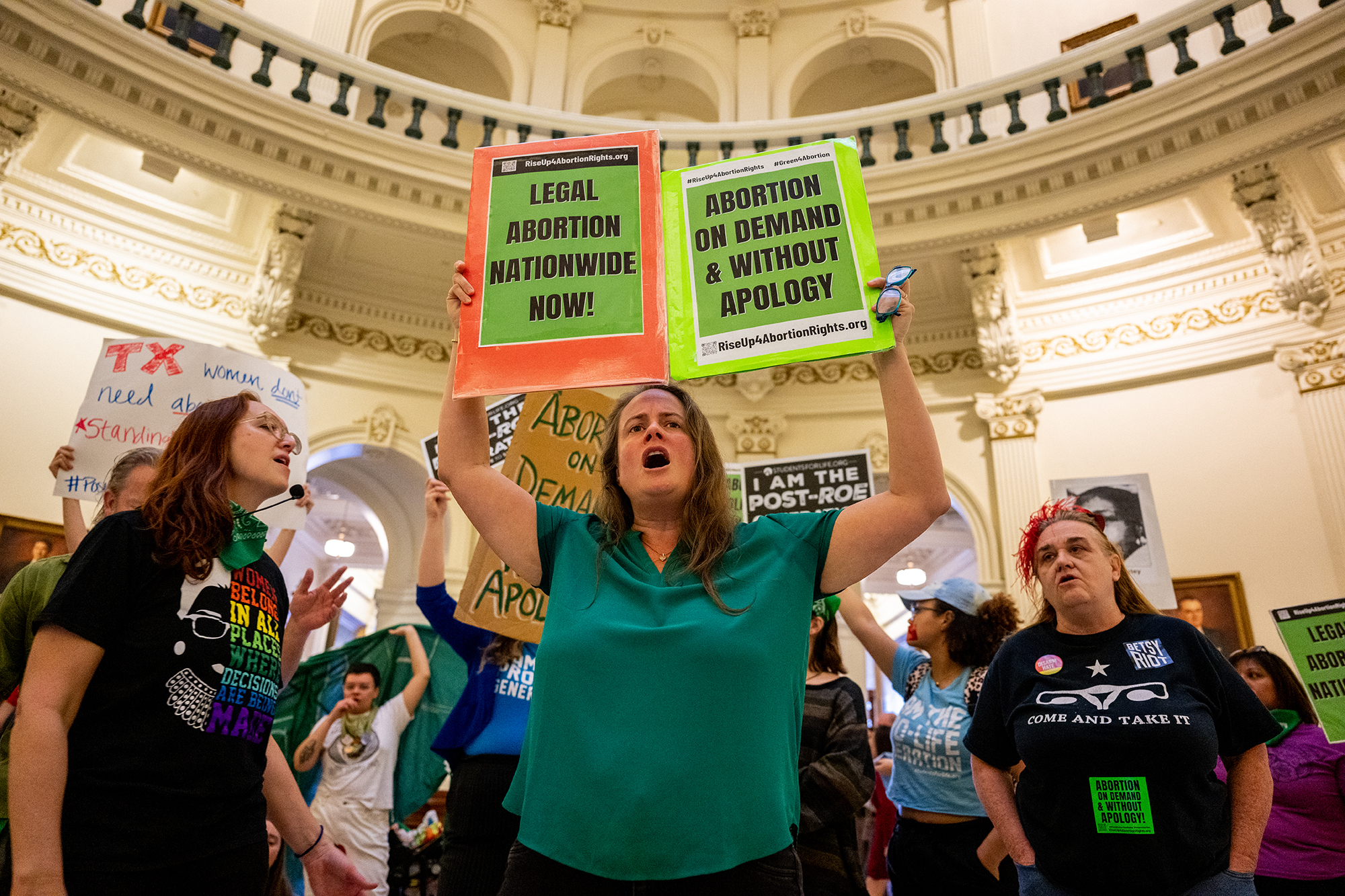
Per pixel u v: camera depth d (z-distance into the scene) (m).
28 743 1.19
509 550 1.48
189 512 1.46
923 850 2.52
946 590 2.88
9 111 6.23
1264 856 2.70
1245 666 3.10
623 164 1.68
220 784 1.37
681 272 1.59
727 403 8.88
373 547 14.12
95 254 7.38
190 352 2.87
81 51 6.21
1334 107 6.00
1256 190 6.74
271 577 1.62
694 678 1.19
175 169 7.14
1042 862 1.86
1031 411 8.05
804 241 1.56
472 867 2.36
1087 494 4.38
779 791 1.17
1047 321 8.27
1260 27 7.45
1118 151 6.86
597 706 1.19
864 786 2.41
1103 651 1.96
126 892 1.22
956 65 9.31
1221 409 7.37
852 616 3.26
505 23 9.91
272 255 7.64
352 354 8.38
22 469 6.70
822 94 11.01
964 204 7.47
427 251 8.13
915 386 1.43
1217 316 7.55
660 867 1.09
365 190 7.41
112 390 2.81
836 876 2.36
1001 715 2.08
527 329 1.56
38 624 1.29
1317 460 6.80
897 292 1.45
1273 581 6.79
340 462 9.61
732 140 8.12
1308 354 7.01
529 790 1.19
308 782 4.16
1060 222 7.21
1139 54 7.01
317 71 7.54
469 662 2.82
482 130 10.95
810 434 8.76
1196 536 7.19
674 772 1.13
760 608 1.28
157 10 7.52
